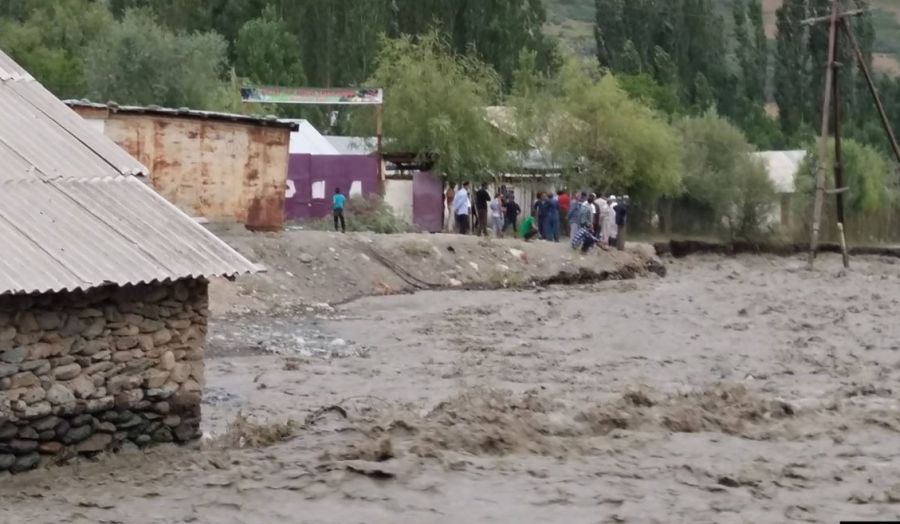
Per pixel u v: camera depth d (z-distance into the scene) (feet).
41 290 38.45
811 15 364.79
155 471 42.14
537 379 70.69
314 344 81.82
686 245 191.72
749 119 349.00
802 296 121.90
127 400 42.75
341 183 140.56
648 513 39.55
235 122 108.47
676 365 77.56
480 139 160.25
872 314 107.96
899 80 377.71
